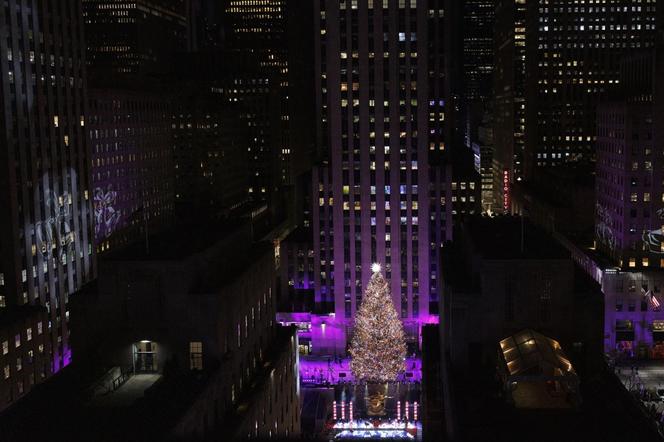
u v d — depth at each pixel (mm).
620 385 83312
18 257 147000
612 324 171875
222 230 104750
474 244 98250
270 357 107000
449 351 93938
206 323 85812
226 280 92938
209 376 82562
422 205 190375
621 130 178625
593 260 187500
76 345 88375
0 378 123000
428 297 192625
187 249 92188
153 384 81125
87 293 89125
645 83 185500
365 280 192750
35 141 155875
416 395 151750
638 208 175500
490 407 76312
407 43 188250
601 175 195625
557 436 68812
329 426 131875
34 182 154500
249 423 86750
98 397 79188
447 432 84625
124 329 86938
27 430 70375
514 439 68250
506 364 79250
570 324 88562
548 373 74938
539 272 88062
